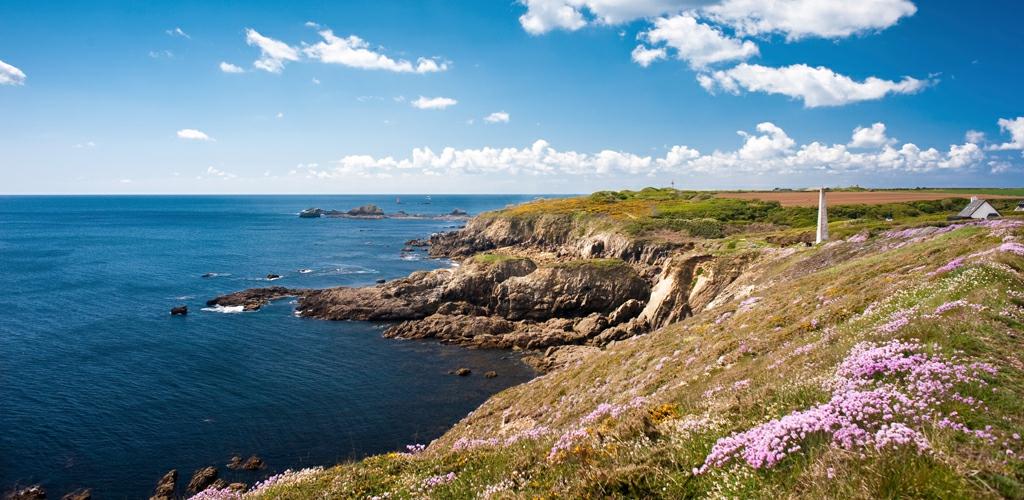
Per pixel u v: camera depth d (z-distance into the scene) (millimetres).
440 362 56344
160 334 63500
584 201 155250
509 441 16141
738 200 123688
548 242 127438
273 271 108375
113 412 42375
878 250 41406
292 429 40500
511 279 76188
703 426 10445
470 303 76688
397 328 66625
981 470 6480
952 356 10375
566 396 29891
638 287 73375
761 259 58312
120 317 70938
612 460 9969
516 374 53000
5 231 194250
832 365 12664
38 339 60438
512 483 10625
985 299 13906
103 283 93375
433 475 12602
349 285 95562
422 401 46094
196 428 40219
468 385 49844
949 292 16016
